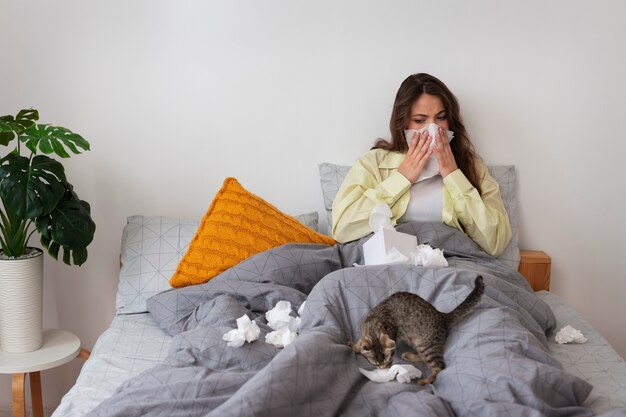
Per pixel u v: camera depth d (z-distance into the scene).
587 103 2.79
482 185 2.71
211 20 2.73
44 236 2.50
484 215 2.59
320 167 2.81
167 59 2.75
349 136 2.83
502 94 2.79
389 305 1.86
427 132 2.62
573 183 2.84
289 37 2.75
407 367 1.78
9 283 2.42
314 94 2.79
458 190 2.60
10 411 2.94
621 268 2.90
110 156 2.80
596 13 2.73
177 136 2.81
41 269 2.50
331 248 2.50
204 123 2.80
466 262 2.45
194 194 2.85
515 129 2.81
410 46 2.76
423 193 2.69
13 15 2.69
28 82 2.74
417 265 2.15
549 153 2.83
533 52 2.76
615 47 2.75
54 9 2.70
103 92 2.76
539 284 2.75
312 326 1.96
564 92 2.78
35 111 2.57
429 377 1.74
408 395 1.61
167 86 2.77
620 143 2.81
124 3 2.71
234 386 1.67
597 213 2.86
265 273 2.33
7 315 2.45
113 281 2.88
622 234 2.87
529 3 2.73
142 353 2.12
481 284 1.83
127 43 2.73
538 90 2.79
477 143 2.82
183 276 2.39
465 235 2.62
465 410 1.56
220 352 1.86
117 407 1.60
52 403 2.95
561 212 2.87
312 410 1.54
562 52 2.76
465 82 2.79
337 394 1.61
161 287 2.49
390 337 1.80
